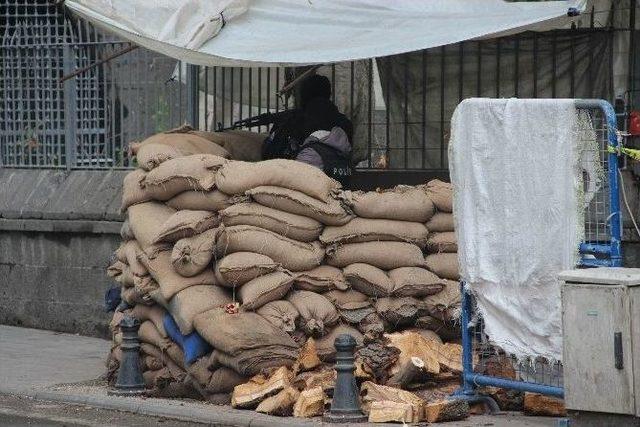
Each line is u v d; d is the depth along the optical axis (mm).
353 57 24266
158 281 23359
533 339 19938
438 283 23031
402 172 28344
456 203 20844
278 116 28531
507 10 25438
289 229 22953
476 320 21172
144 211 24547
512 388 20531
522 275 19875
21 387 25688
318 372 22281
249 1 26422
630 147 26000
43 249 34281
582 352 18000
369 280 22875
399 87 28609
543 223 19578
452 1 26125
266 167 23188
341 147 26531
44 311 34375
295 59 24609
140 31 26047
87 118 33906
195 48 25500
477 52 27906
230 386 22578
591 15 27094
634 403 17531
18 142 35562
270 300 22625
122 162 33188
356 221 23281
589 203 19219
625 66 26750
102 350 30859
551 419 21094
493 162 20172
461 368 22578
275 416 21547
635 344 17562
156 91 32188
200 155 24094
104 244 32719
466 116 20531
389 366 22219
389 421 20781
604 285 17719
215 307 22703
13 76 35375
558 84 27328
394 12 25953
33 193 34656
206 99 30797
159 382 23828
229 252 22812
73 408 24062
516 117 19812
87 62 33656
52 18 34625
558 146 19328
